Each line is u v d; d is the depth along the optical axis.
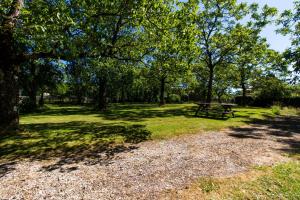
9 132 9.43
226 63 25.31
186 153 7.39
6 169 5.93
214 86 43.59
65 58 9.72
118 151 7.60
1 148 7.59
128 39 12.75
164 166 6.17
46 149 7.59
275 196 4.40
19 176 5.48
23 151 7.34
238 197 4.37
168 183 5.06
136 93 60.47
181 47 10.30
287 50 20.22
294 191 4.61
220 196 4.42
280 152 7.59
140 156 7.07
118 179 5.30
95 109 27.84
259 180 5.15
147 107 31.12
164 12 9.82
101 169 5.96
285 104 32.00
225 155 7.18
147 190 4.73
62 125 12.55
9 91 9.52
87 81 32.81
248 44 22.89
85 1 8.95
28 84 29.53
